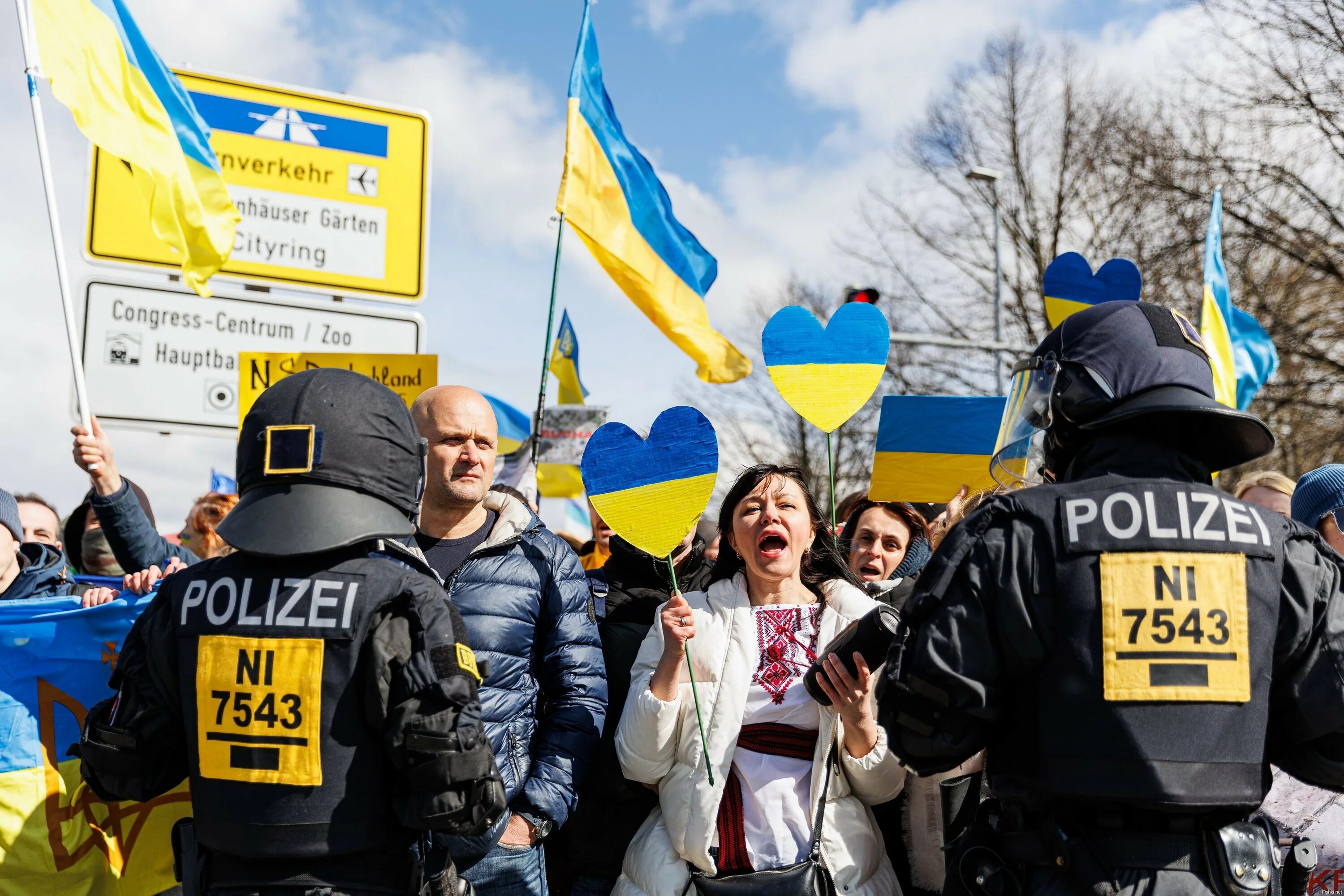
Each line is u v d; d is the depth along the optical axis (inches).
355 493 85.6
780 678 110.8
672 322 175.5
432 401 126.6
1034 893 80.4
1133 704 76.7
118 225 187.2
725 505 121.3
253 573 84.4
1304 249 586.2
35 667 116.6
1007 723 83.9
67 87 135.1
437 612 84.1
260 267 199.0
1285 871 95.1
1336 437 576.7
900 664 83.5
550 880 135.6
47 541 169.2
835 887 103.6
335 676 80.5
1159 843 77.6
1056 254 812.0
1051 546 80.4
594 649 122.3
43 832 114.4
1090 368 86.1
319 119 206.1
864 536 154.2
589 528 385.4
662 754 109.3
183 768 90.7
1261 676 78.3
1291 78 590.6
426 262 212.8
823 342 121.3
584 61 170.2
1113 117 737.0
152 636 86.7
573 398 394.9
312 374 89.7
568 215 164.1
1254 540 80.0
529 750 117.3
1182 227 639.8
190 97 178.2
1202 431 89.2
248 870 81.2
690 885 106.3
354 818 80.7
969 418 153.6
